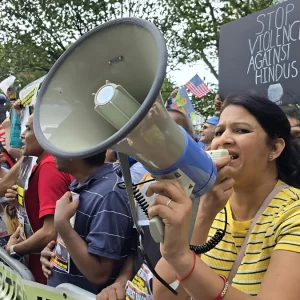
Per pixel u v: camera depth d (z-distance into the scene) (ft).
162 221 3.68
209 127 12.27
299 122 7.90
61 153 3.40
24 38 49.19
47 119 3.80
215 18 36.70
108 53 3.79
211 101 35.47
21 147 12.15
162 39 3.28
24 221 9.07
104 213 6.73
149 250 6.61
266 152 4.91
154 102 3.23
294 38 9.34
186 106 15.15
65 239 6.75
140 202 4.15
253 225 4.87
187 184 3.74
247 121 4.84
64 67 3.95
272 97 9.78
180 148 3.60
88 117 3.90
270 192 5.00
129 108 3.42
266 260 4.65
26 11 48.62
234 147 4.85
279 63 9.68
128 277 6.82
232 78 10.84
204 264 3.91
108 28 3.69
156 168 3.67
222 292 3.91
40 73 51.39
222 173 4.16
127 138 3.35
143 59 3.59
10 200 9.67
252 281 4.70
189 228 4.06
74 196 7.11
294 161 5.19
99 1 47.73
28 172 8.58
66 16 48.67
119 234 6.69
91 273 6.68
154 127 3.38
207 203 4.29
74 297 6.75
